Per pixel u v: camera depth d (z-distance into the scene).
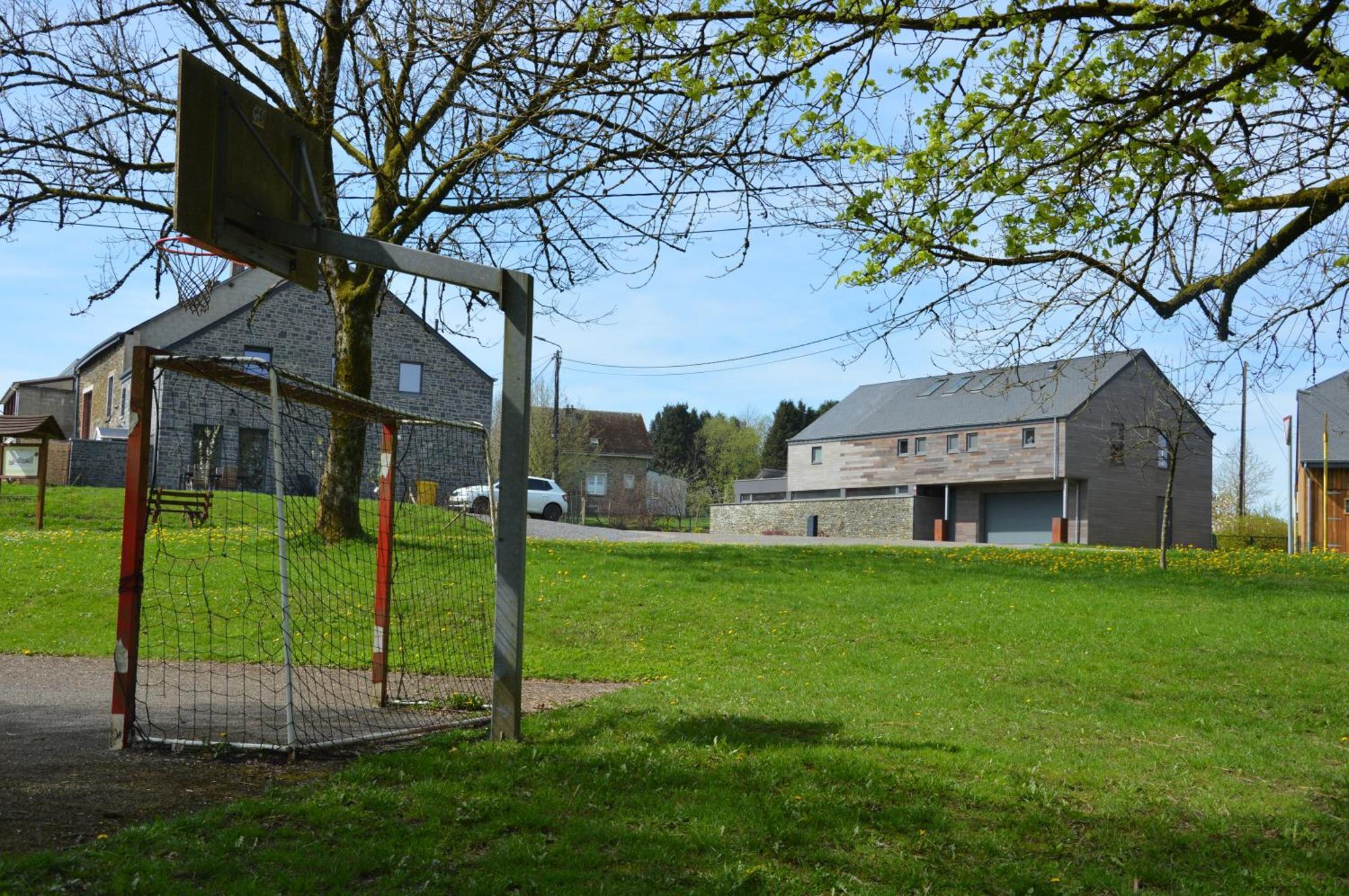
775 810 5.42
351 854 4.52
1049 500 49.91
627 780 5.97
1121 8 6.75
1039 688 10.28
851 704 9.09
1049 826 5.51
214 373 7.11
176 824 4.82
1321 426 38.75
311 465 16.53
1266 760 7.32
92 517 26.19
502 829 5.02
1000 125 6.87
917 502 50.84
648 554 19.73
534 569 16.88
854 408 61.53
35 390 53.44
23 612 13.67
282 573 6.69
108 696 9.07
